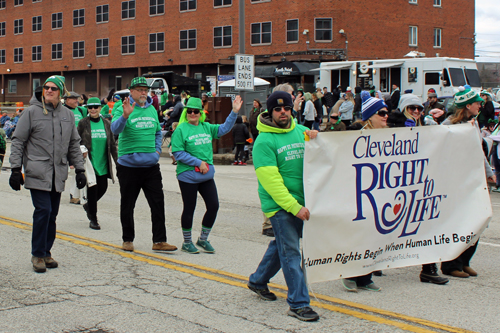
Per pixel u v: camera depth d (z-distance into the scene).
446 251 5.56
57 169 5.84
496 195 12.15
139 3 47.09
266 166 4.44
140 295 5.14
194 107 6.64
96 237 7.69
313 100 21.62
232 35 41.69
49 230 6.07
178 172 6.79
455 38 42.28
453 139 5.52
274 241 4.91
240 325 4.38
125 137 6.67
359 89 22.80
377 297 5.14
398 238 5.23
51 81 5.73
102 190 8.47
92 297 5.05
